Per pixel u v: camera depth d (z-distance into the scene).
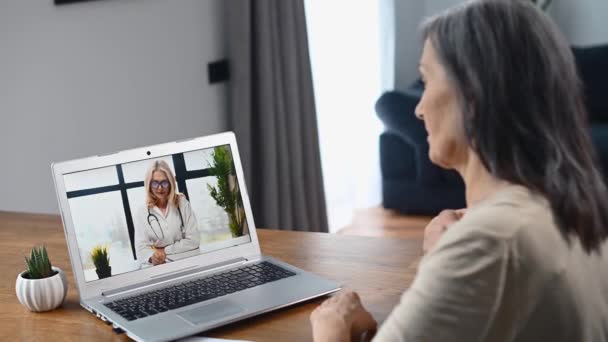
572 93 1.10
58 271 1.56
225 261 1.69
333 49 4.44
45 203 3.03
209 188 1.70
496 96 1.08
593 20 5.32
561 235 1.08
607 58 4.67
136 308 1.49
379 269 1.68
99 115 3.21
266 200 3.80
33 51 2.92
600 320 1.11
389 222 4.62
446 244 1.07
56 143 3.04
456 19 1.12
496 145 1.09
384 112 4.50
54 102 3.02
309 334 1.40
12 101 2.85
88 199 1.58
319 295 1.53
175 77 3.58
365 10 4.71
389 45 5.02
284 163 3.81
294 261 1.74
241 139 3.76
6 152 2.85
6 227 2.04
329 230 4.14
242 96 3.74
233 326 1.44
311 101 3.90
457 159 1.17
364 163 4.83
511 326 1.05
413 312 1.07
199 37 3.70
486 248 1.04
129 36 3.32
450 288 1.04
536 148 1.08
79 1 3.07
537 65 1.07
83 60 3.12
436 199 4.51
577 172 1.08
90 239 1.57
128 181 1.62
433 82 1.14
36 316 1.51
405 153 4.54
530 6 1.11
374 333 1.39
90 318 1.49
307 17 4.21
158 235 1.63
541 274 1.04
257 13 3.68
